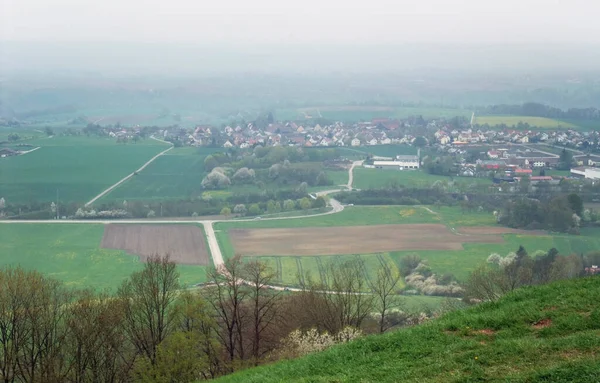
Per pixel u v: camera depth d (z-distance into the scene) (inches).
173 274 2247.8
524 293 1027.3
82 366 1603.1
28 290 1621.6
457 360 807.7
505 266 3122.5
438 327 950.4
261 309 1818.4
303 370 914.1
